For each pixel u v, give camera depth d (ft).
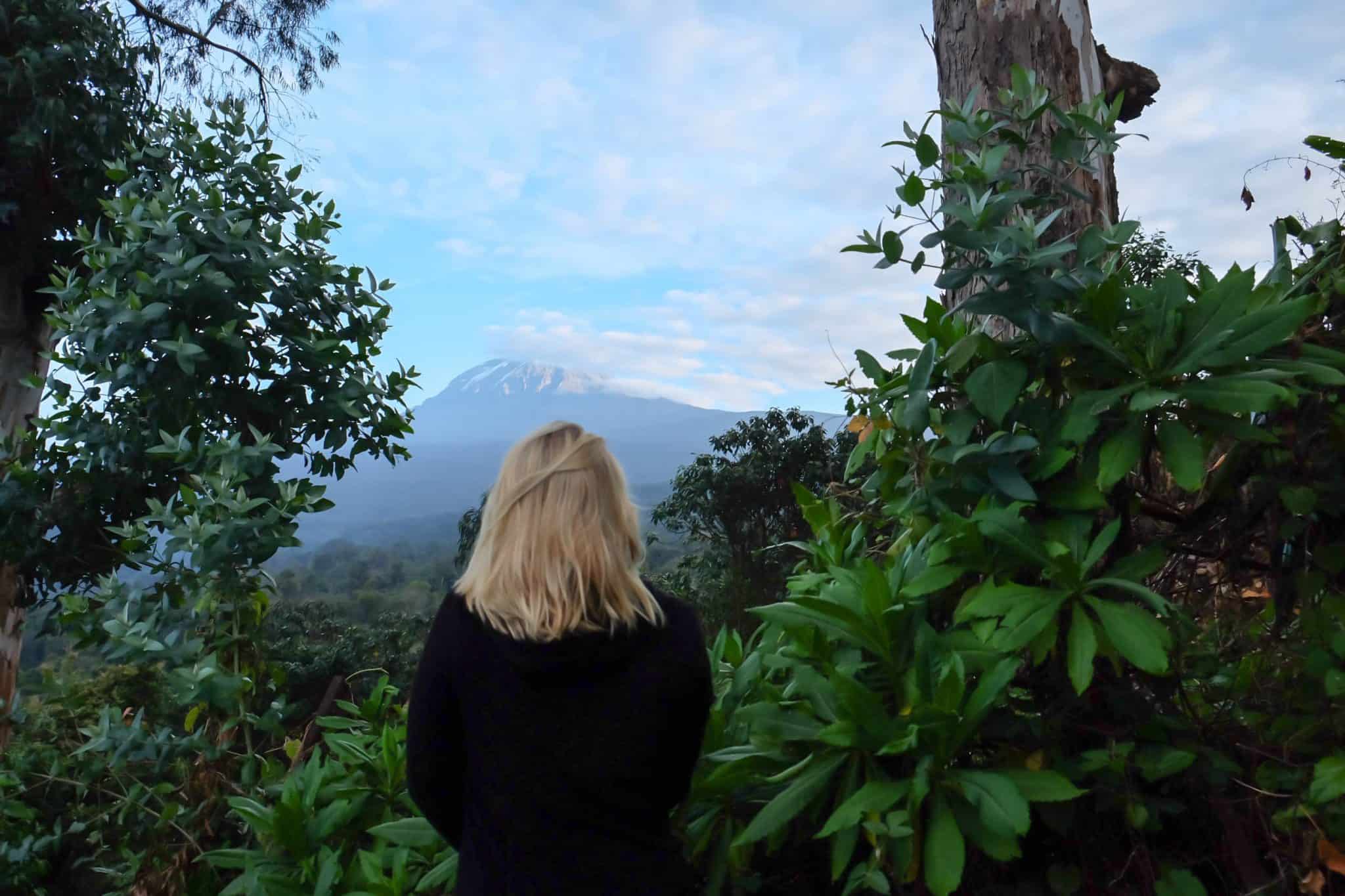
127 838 9.52
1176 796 5.54
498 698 4.50
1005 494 5.42
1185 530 6.01
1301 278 5.77
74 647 10.22
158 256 12.23
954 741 4.81
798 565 7.55
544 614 4.47
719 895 5.52
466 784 4.74
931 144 6.07
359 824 7.16
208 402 12.57
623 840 4.50
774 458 48.88
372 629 46.93
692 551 56.13
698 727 4.70
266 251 12.88
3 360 21.72
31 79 18.03
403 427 14.58
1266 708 5.80
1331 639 5.22
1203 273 5.95
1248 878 5.02
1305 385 5.29
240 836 9.55
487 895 4.46
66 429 13.52
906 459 6.07
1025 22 10.23
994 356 5.66
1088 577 5.40
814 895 6.07
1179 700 5.99
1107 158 9.33
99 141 19.48
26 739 13.79
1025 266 5.52
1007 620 4.93
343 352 13.69
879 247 6.16
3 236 20.65
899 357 6.21
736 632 7.23
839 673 4.94
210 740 9.63
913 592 5.36
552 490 4.64
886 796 4.62
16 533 13.91
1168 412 5.36
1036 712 5.76
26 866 11.46
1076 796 4.51
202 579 9.89
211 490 10.50
